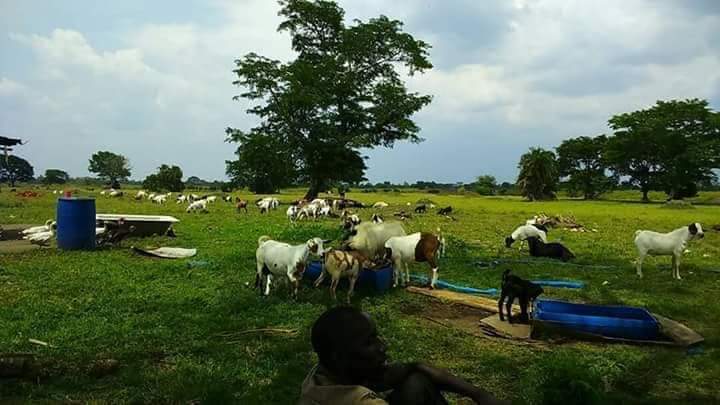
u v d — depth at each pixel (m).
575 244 21.64
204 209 40.19
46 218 29.64
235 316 9.70
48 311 9.77
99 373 6.82
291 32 53.91
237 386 6.56
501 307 9.52
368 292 11.62
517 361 7.64
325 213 35.91
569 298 11.88
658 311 10.60
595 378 6.62
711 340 8.50
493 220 33.69
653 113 81.69
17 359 6.64
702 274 14.73
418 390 2.61
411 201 61.09
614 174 87.56
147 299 10.83
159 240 20.69
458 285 12.95
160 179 85.50
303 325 9.15
